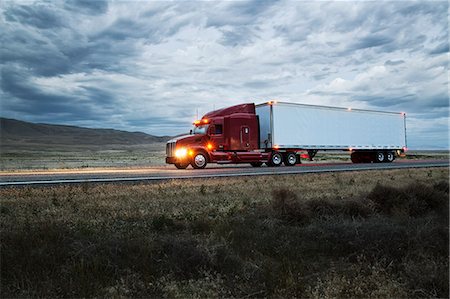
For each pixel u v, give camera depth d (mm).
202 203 11500
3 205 11078
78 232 7461
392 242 6961
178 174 21391
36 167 35125
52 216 9453
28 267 5832
